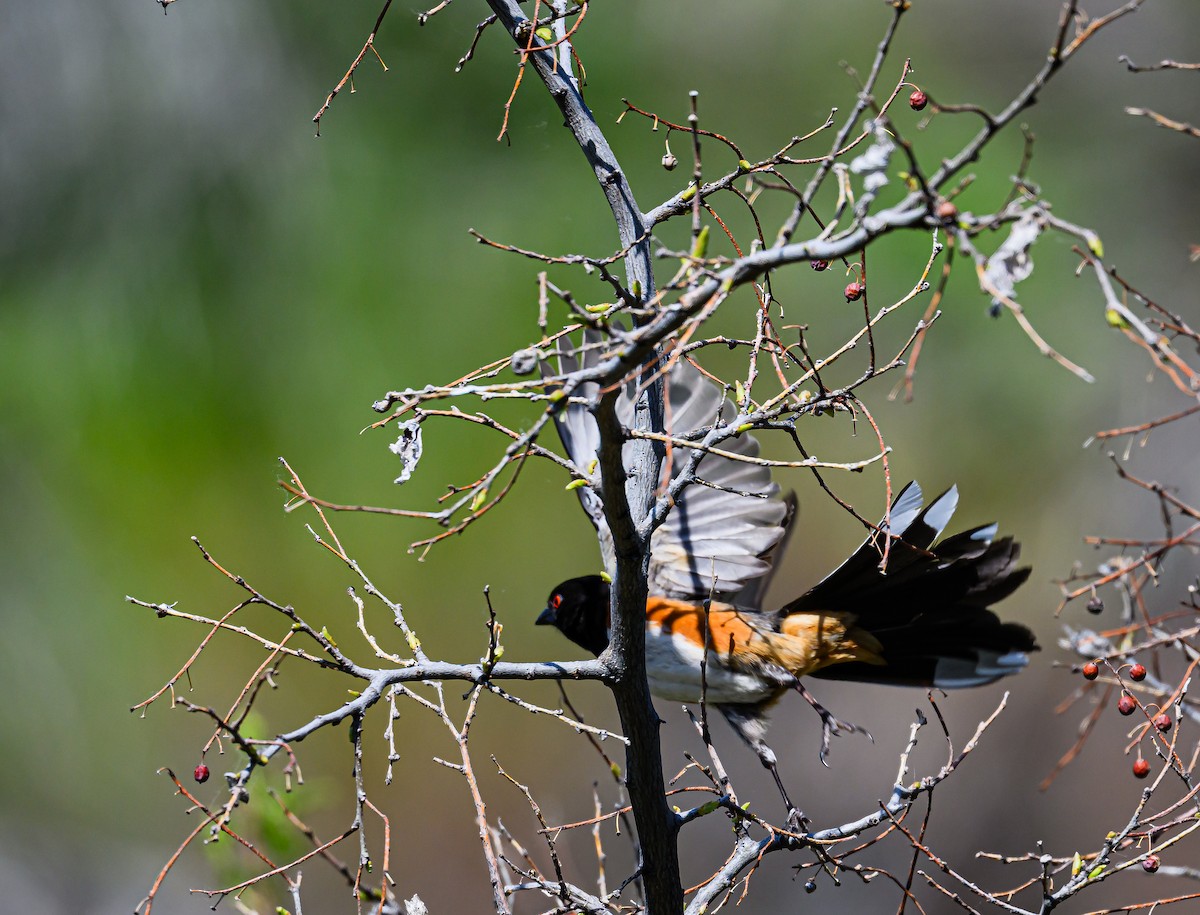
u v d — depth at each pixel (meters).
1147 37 12.83
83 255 10.42
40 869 11.47
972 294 11.32
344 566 12.02
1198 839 12.66
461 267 10.76
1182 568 10.95
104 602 10.99
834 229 3.84
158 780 11.89
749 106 11.58
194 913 11.52
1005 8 12.74
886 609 6.48
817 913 13.71
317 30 10.85
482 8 10.90
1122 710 5.43
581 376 3.98
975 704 14.18
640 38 11.49
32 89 10.48
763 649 6.55
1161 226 12.62
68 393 10.24
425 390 4.09
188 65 10.60
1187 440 12.24
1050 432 12.45
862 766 14.22
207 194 10.52
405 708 13.41
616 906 5.42
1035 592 12.66
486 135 10.98
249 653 12.20
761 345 4.98
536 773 13.73
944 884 13.55
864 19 11.83
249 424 10.50
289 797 7.24
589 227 10.81
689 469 4.96
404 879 13.70
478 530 12.72
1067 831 13.55
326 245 10.61
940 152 11.22
